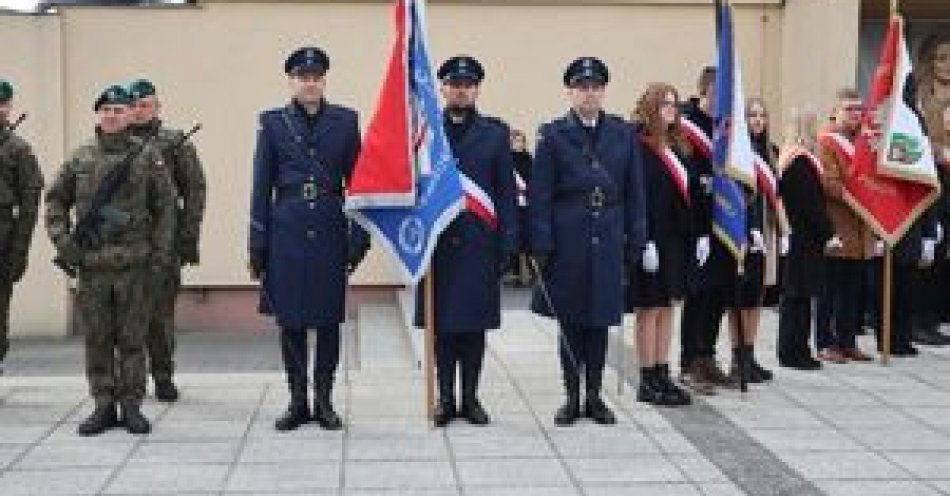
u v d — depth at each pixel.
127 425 7.05
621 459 6.38
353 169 6.97
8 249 7.98
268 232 6.95
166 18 13.78
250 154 13.96
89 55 13.66
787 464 6.29
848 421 7.25
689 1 14.20
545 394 8.06
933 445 6.69
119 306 6.98
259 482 5.95
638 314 7.65
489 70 14.14
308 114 6.98
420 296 7.15
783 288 8.79
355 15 13.96
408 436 6.88
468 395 7.23
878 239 9.23
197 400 7.96
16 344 12.66
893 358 9.41
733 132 7.61
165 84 13.84
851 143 9.10
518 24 14.13
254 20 13.88
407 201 6.76
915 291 9.77
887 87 8.99
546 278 7.10
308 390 7.48
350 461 6.34
